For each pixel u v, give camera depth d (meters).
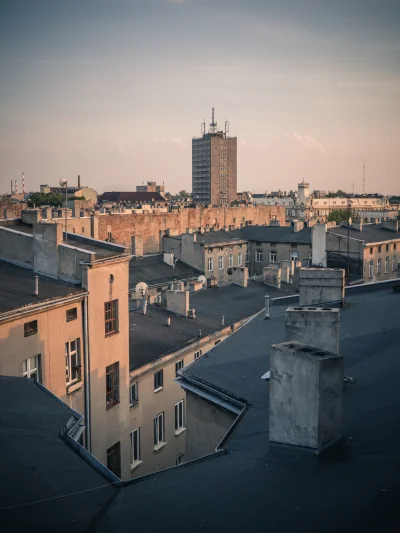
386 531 10.55
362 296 31.84
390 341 22.72
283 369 14.24
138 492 12.60
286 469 13.44
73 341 30.92
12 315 26.17
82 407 31.34
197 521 11.27
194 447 21.80
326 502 11.73
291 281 72.38
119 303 33.91
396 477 12.44
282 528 10.91
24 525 10.91
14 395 18.16
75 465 13.79
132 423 36.09
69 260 32.03
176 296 49.69
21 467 13.30
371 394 17.66
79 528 11.06
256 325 28.73
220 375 21.45
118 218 122.94
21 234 34.09
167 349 40.62
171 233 104.44
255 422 17.02
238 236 111.06
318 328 20.14
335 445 14.30
